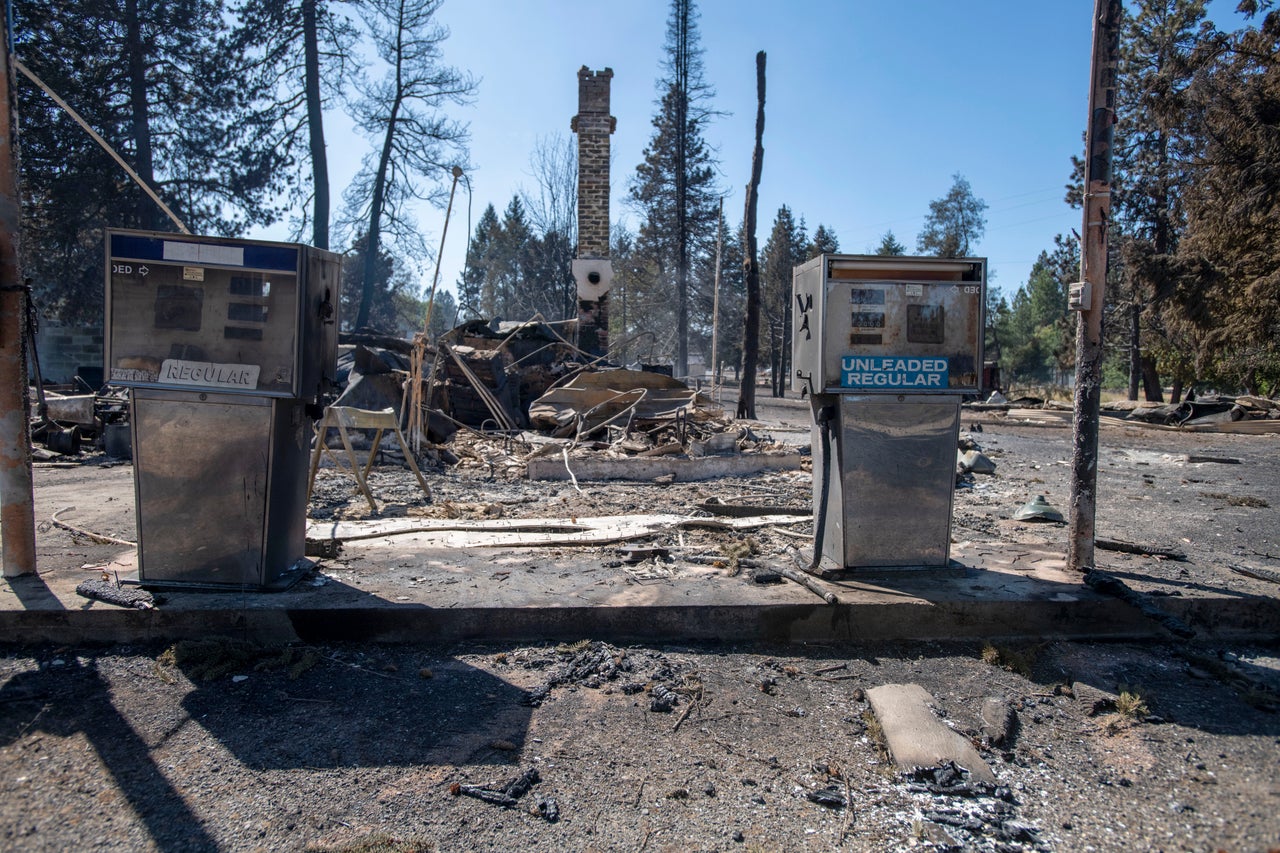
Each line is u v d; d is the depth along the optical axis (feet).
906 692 11.20
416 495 24.34
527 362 50.14
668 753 9.83
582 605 13.00
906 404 14.66
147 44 82.23
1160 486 30.48
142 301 12.79
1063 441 50.70
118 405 36.42
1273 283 66.90
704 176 130.52
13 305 13.24
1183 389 131.75
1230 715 11.07
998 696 11.54
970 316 14.57
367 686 11.26
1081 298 14.85
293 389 12.89
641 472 29.40
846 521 14.75
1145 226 101.81
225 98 87.04
